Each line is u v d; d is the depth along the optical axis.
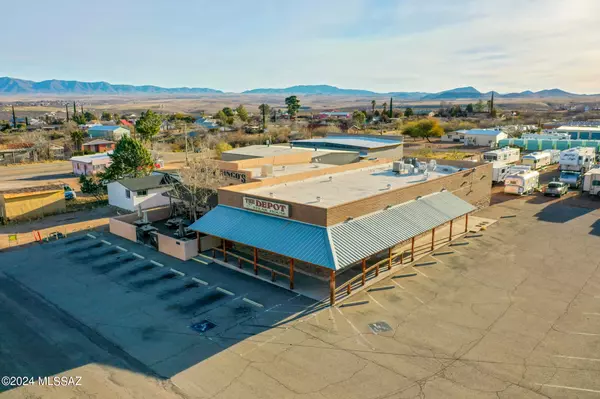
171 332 23.50
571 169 65.69
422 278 30.22
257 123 165.50
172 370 20.08
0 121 198.00
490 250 35.69
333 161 53.12
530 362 20.30
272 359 20.81
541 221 44.09
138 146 56.72
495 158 73.00
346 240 27.45
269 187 37.03
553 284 29.03
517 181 55.97
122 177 55.88
